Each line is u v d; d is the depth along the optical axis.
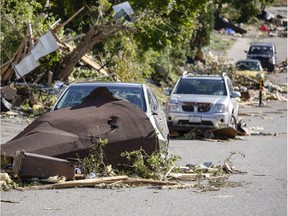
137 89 29.53
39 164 22.89
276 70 120.50
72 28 70.19
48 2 61.31
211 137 43.44
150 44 71.06
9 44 54.03
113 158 24.89
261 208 20.94
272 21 187.00
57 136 24.03
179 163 31.19
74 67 57.97
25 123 44.16
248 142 42.19
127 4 53.84
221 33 161.38
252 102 76.94
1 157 23.47
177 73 92.06
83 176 23.97
